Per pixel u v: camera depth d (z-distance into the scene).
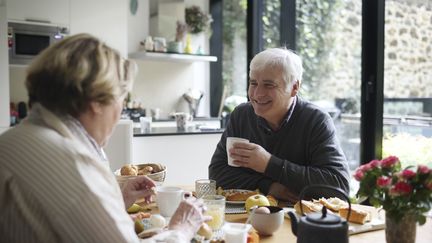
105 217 0.87
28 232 0.88
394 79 2.69
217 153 2.01
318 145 1.79
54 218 0.85
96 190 0.88
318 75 3.35
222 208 1.27
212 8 5.18
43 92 0.93
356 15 2.91
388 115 2.73
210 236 1.15
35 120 0.94
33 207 0.86
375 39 2.66
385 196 0.98
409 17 2.58
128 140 3.30
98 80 0.93
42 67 0.92
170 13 4.73
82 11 4.14
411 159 2.60
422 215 0.96
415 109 2.58
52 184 0.85
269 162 1.64
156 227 1.22
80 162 0.88
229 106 4.62
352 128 2.97
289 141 1.87
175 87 5.01
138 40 4.78
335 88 3.15
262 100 1.81
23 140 0.88
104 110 0.98
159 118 4.73
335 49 3.14
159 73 4.91
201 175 3.68
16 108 4.16
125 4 4.34
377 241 1.16
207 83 5.20
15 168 0.85
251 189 1.78
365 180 1.00
